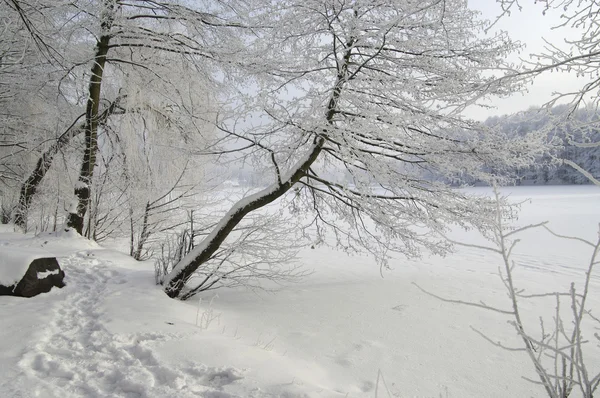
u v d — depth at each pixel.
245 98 5.51
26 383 2.86
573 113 3.90
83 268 6.66
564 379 1.94
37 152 10.28
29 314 4.25
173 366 3.34
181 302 5.75
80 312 4.61
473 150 5.81
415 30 5.56
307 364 4.22
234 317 5.69
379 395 3.74
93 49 8.95
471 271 10.53
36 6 6.79
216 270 6.64
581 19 3.52
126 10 9.34
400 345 5.13
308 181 6.67
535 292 8.33
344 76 5.75
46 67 8.13
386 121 5.68
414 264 11.55
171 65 9.74
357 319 6.12
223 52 8.58
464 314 6.58
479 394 3.98
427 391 3.97
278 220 7.03
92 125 9.06
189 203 9.86
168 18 8.98
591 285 9.03
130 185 9.30
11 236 8.67
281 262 7.22
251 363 3.60
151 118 9.69
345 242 15.09
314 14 5.63
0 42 7.68
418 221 6.57
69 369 3.15
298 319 5.97
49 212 9.98
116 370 3.18
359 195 6.30
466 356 4.89
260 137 6.14
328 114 5.97
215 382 3.18
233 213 6.11
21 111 10.14
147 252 9.54
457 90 5.37
